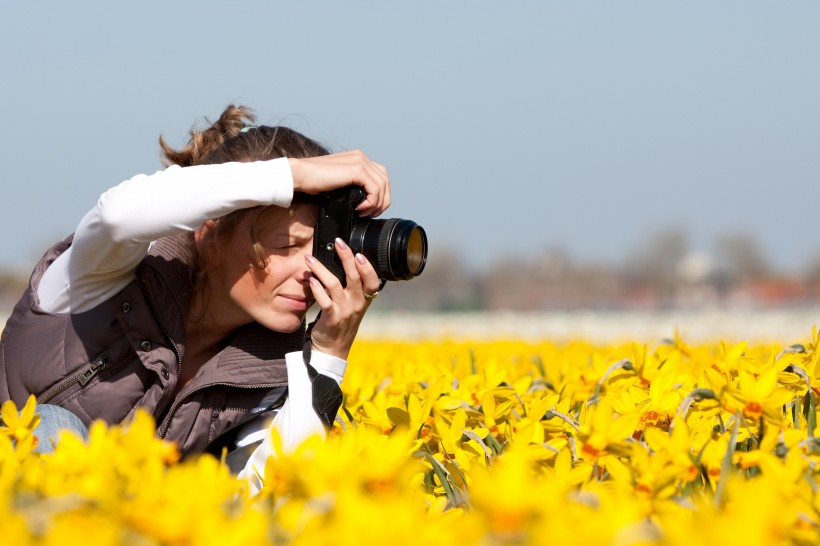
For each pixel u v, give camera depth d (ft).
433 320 167.32
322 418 12.51
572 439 10.93
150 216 12.14
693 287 410.11
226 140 14.17
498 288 372.38
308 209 13.07
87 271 12.94
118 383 13.19
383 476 7.84
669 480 8.59
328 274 12.85
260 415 14.10
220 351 14.28
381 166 13.37
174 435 13.51
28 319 13.41
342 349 13.14
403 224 12.98
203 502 7.09
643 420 11.67
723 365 13.24
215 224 13.26
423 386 15.46
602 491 8.68
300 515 7.06
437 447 12.17
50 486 7.68
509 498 6.62
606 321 152.76
